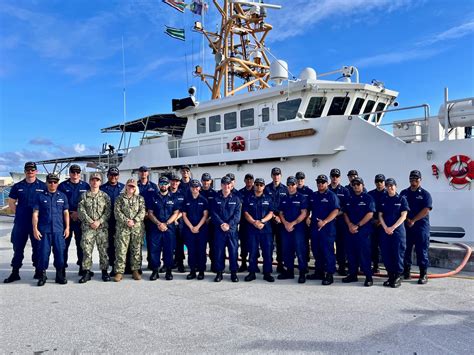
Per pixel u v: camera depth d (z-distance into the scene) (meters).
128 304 5.34
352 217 6.57
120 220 6.93
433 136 8.88
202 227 7.10
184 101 12.82
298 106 10.34
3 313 4.96
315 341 3.93
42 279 6.58
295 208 6.92
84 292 6.06
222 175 11.80
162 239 7.12
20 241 6.90
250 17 14.55
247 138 11.46
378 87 10.84
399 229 6.24
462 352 3.63
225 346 3.82
